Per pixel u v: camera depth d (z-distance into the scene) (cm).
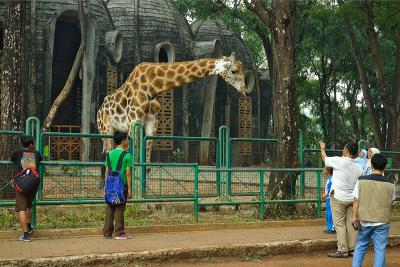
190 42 2988
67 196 1201
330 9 2445
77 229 996
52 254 812
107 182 957
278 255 932
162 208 1283
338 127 4147
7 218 1071
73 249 855
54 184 1200
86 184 1252
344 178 930
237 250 903
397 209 1406
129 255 825
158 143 2681
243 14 3014
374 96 3538
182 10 3228
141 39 2794
